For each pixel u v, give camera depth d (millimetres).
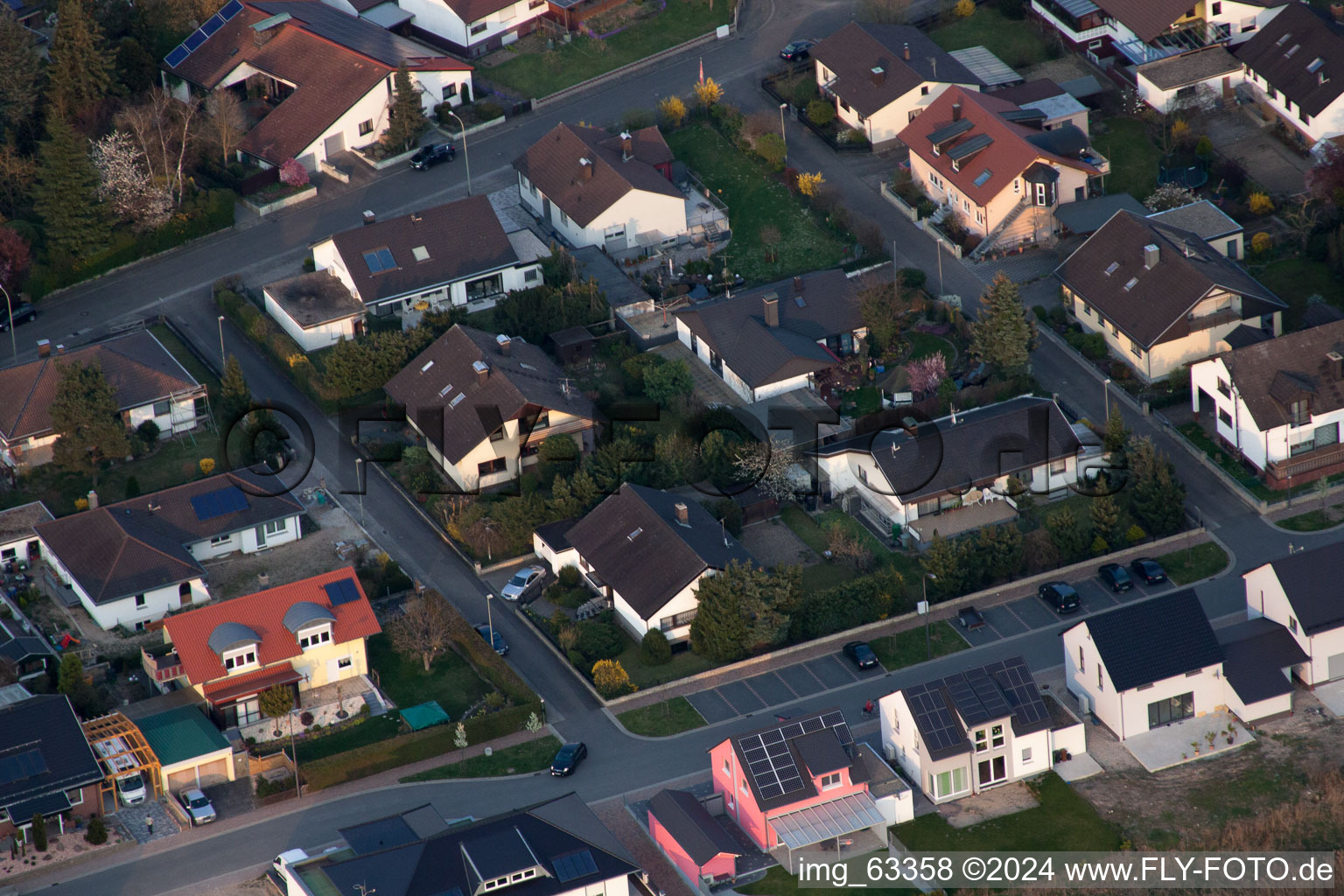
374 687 116062
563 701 114312
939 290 145125
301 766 107250
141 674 116312
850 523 127062
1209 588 119688
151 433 135500
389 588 122312
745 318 138750
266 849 103312
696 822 101312
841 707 112688
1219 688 110188
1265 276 142125
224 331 146500
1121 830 102875
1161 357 134500
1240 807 103938
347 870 96250
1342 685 111875
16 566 125188
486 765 109562
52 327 147375
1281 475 125875
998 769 106312
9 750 105062
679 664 116812
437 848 97375
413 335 139125
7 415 133250
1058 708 109438
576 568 122938
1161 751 108062
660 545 118688
